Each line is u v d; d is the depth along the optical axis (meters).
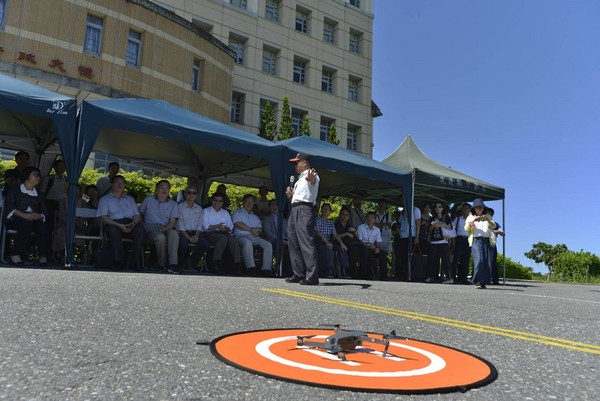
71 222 6.92
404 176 10.71
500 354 2.34
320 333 2.53
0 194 7.20
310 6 30.14
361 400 1.49
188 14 24.94
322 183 12.96
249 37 27.16
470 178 12.32
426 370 1.85
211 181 12.15
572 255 22.56
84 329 2.39
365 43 32.78
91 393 1.47
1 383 1.52
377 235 11.35
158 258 7.95
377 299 4.76
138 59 19.20
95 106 7.23
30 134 9.19
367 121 32.28
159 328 2.51
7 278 4.43
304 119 25.66
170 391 1.52
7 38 15.90
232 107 26.69
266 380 1.64
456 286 9.00
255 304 3.70
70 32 17.16
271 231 9.78
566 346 2.67
